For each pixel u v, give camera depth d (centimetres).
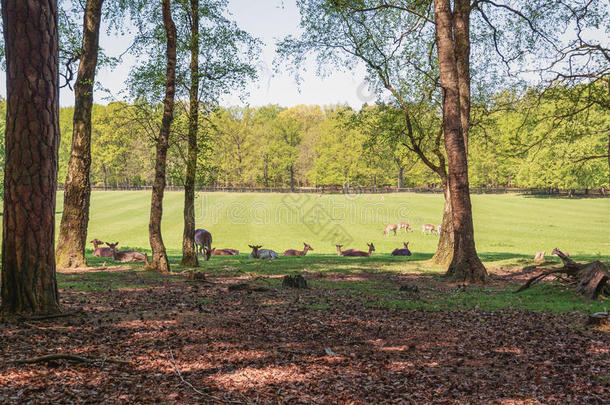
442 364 649
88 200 1694
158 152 1623
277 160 9269
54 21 727
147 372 566
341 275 1677
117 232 3928
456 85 1516
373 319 916
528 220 4994
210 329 787
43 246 744
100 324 762
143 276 1474
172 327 783
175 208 5753
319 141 9162
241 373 586
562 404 513
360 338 778
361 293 1235
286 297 1143
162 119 1616
